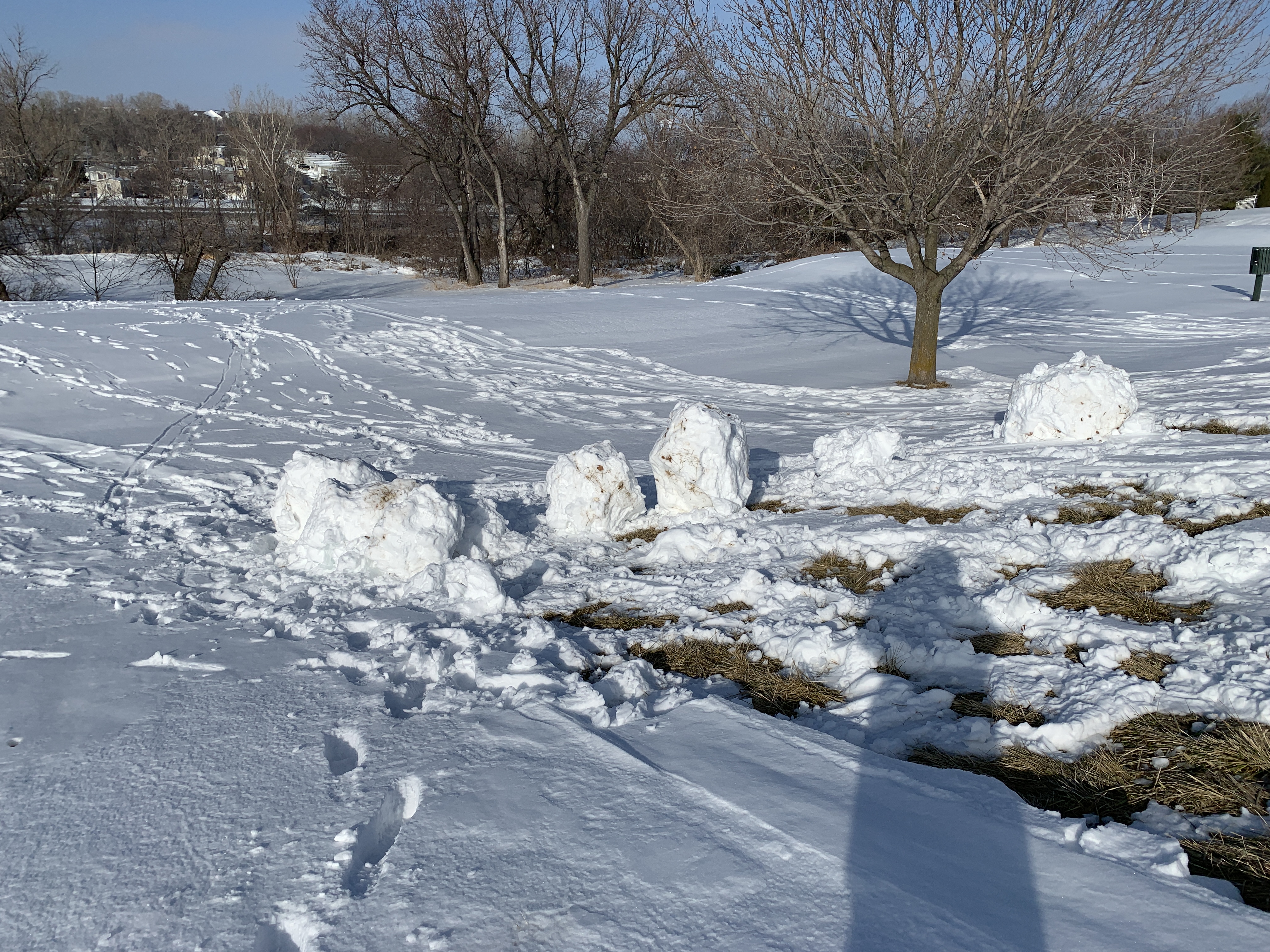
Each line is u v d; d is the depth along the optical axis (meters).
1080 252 15.53
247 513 8.62
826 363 19.75
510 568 6.55
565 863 2.92
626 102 42.19
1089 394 9.47
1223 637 4.40
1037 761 3.64
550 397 16.00
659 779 3.40
